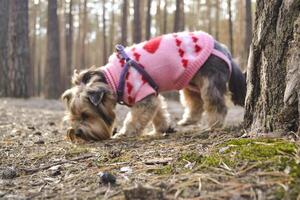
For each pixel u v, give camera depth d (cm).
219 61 119
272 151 68
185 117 143
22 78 332
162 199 60
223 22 629
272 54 81
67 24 667
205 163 70
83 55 739
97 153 93
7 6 353
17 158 94
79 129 117
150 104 117
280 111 79
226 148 74
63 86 627
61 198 66
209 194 60
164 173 71
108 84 117
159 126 130
